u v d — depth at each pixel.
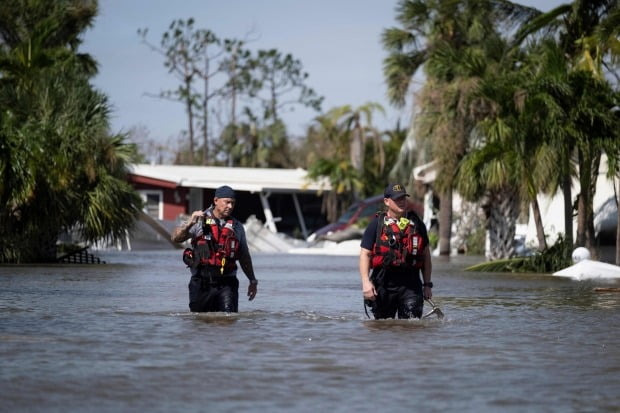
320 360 12.24
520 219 60.28
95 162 46.09
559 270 40.81
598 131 40.28
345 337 14.65
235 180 96.31
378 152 104.50
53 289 26.52
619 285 30.45
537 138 40.59
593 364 12.14
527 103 40.34
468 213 72.50
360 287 28.78
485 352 13.14
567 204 41.91
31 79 49.66
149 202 95.00
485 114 50.12
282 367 11.67
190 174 98.38
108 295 24.05
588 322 17.50
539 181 40.72
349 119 102.62
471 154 43.66
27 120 45.69
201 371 11.34
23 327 15.81
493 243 53.22
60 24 68.06
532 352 13.20
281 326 16.14
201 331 15.32
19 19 67.88
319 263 50.41
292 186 97.25
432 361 12.26
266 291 26.64
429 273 17.55
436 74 51.78
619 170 41.31
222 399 9.68
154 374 11.11
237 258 18.41
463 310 20.23
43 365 11.69
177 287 27.66
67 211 45.94
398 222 17.19
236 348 13.30
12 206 45.03
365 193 103.44
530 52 47.38
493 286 29.94
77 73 50.00
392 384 10.58
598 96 39.91
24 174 43.81
